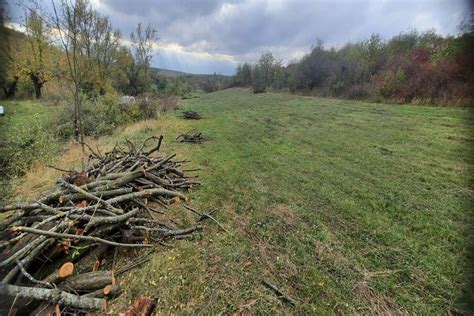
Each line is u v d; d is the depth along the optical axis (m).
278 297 2.23
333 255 2.77
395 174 5.06
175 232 3.06
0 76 15.48
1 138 5.34
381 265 2.62
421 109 11.83
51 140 6.34
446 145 6.79
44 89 17.92
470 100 11.34
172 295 2.23
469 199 3.99
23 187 4.34
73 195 2.73
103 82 16.27
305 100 19.94
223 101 24.48
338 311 2.10
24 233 2.30
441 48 14.06
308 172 5.28
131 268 2.53
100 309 2.03
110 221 2.63
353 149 6.81
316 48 23.86
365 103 15.71
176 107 18.19
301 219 3.51
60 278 2.09
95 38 14.69
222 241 3.01
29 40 15.04
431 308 2.12
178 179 4.52
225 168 5.61
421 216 3.53
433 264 2.62
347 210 3.71
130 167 4.15
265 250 2.85
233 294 2.25
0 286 1.75
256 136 8.91
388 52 19.06
